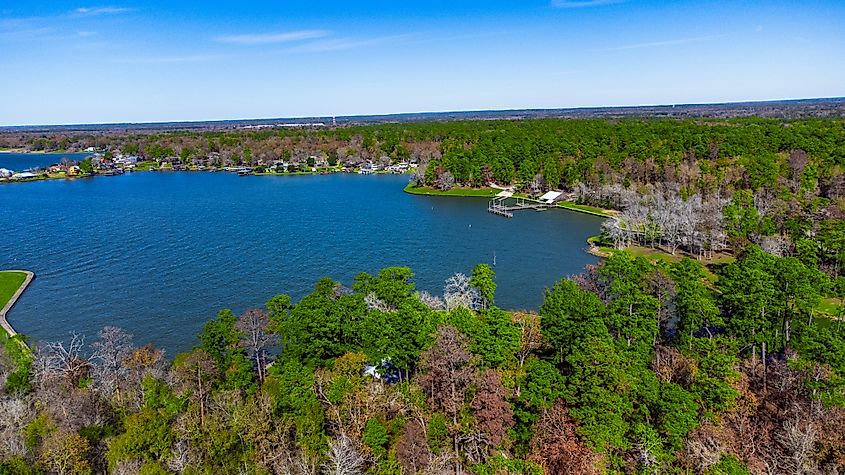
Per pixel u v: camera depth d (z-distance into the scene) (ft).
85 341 354.33
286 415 202.39
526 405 213.25
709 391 217.77
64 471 179.73
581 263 508.53
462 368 223.71
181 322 382.63
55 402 217.77
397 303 299.99
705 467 183.42
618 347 250.37
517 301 417.08
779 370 235.20
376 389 227.20
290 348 260.01
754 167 631.15
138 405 225.97
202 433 192.34
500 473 189.67
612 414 200.85
